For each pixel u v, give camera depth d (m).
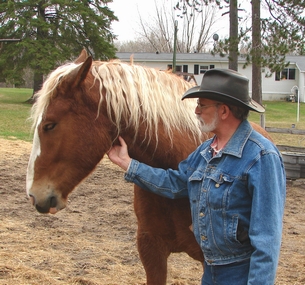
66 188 2.42
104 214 6.14
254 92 22.80
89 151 2.39
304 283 4.04
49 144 2.37
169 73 2.84
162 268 2.78
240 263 2.01
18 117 19.34
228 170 2.00
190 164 2.28
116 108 2.43
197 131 2.71
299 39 19.39
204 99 2.10
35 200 2.38
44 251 4.61
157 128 2.55
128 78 2.53
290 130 10.62
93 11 26.94
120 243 4.96
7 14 25.14
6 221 5.65
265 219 1.87
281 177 1.96
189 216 2.59
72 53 26.84
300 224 5.97
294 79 37.38
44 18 26.69
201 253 2.68
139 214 2.74
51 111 2.35
